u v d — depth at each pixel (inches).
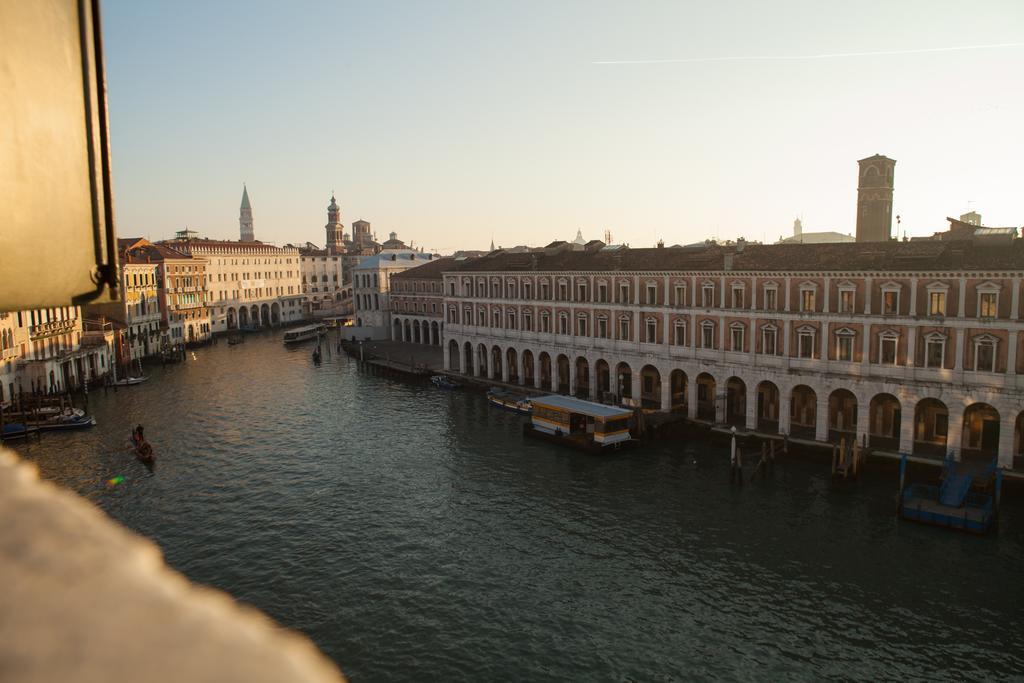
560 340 2979.8
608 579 1434.5
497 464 2164.1
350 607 1339.8
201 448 2390.5
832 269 2079.2
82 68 150.6
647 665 1163.9
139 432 2404.0
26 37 136.7
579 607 1334.9
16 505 61.4
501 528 1680.6
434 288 4798.2
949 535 1574.8
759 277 2247.8
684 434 2409.0
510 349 3395.7
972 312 1861.5
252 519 1753.2
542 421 2472.9
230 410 2989.7
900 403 2048.5
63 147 146.9
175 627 51.0
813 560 1487.5
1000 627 1240.8
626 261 2751.0
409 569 1485.0
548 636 1243.8
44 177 142.7
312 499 1884.8
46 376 3122.5
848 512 1715.1
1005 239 1927.9
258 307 6501.0
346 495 1911.9
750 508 1761.8
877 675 1130.7
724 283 2348.7
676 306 2495.1
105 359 3735.2
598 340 2805.1
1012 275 1792.6
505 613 1316.4
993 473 1793.8
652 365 2598.4
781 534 1610.5
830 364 2112.5
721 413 2395.4
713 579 1425.9
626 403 2630.4
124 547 60.0
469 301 3491.6
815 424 2297.0
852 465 1905.8
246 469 2151.8
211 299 5925.2
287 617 1307.8
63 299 150.9
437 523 1713.8
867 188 2714.1
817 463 2066.9
